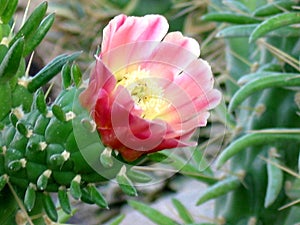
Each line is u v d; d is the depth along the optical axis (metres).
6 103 0.29
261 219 0.46
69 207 0.28
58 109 0.26
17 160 0.28
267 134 0.44
